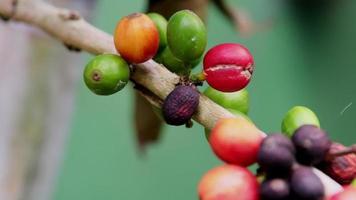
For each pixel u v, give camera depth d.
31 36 0.39
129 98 0.75
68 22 0.30
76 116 0.75
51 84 0.40
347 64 0.91
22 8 0.31
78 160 0.75
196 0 0.38
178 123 0.26
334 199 0.23
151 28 0.26
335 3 0.92
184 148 0.78
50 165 0.41
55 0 0.39
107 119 0.76
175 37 0.27
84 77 0.27
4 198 0.39
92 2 0.40
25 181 0.40
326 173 0.25
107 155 0.76
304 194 0.22
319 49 0.90
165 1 0.37
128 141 0.76
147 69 0.27
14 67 0.39
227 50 0.26
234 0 0.86
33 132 0.39
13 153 0.39
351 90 0.89
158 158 0.77
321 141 0.23
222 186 0.22
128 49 0.26
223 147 0.23
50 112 0.40
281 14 0.89
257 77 0.86
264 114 0.85
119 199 0.75
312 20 0.90
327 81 0.90
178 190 0.77
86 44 0.30
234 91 0.27
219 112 0.26
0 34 0.38
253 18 0.87
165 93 0.27
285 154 0.22
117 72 0.26
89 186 0.75
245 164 0.23
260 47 0.86
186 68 0.27
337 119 0.89
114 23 0.75
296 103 0.87
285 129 0.27
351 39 0.92
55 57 0.39
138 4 0.76
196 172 0.77
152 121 0.41
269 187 0.22
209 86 0.29
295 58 0.88
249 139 0.23
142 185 0.76
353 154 0.25
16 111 0.39
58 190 0.73
